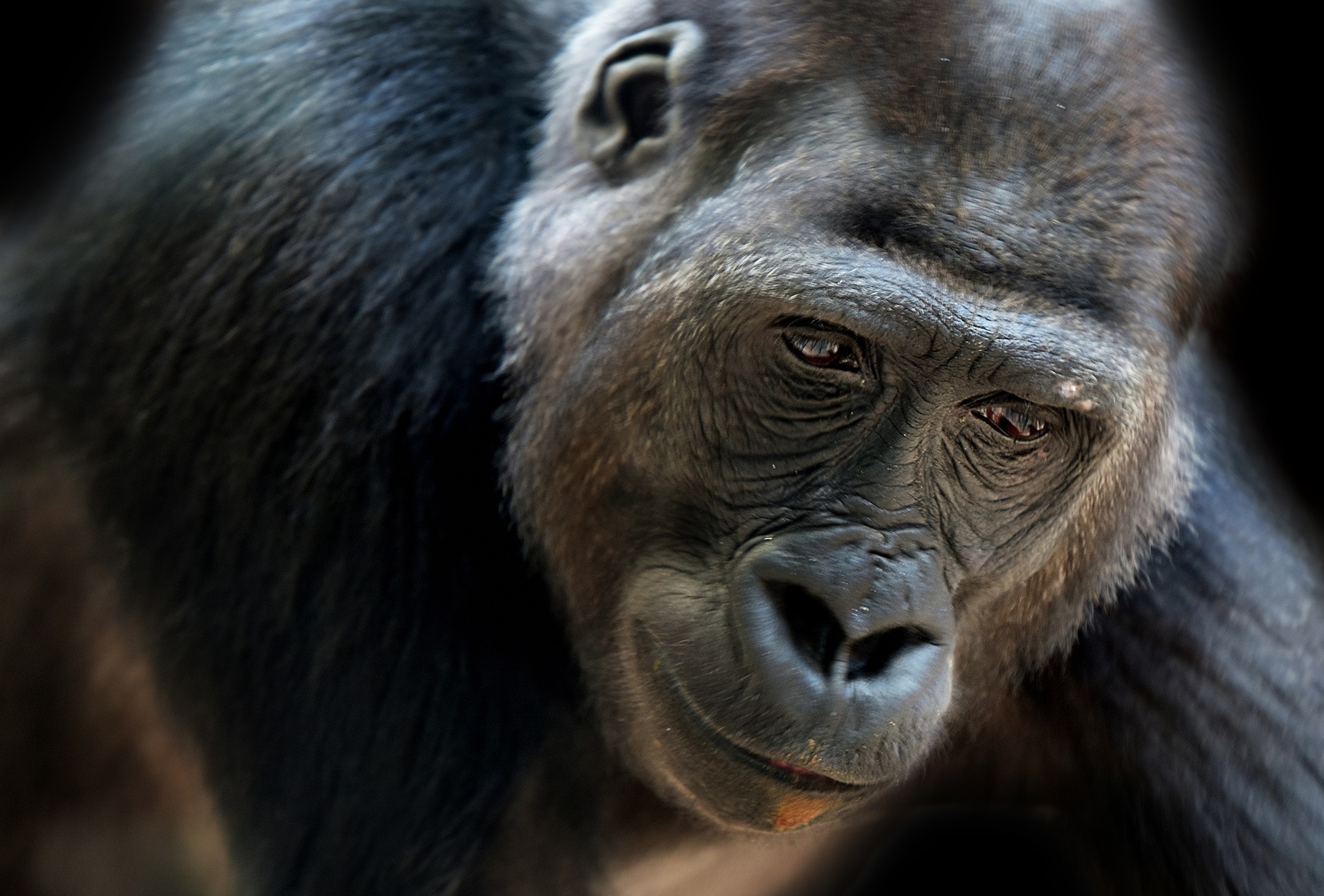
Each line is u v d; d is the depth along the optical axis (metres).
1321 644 9.96
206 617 9.45
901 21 7.88
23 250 10.77
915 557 7.98
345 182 9.38
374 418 9.14
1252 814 9.48
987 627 9.00
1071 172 7.68
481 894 9.42
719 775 8.00
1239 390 13.96
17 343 10.48
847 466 8.09
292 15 9.94
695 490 8.40
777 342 8.03
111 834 13.00
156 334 9.38
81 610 11.75
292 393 9.12
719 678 7.91
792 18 8.23
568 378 8.79
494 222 9.69
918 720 7.64
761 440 8.24
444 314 9.41
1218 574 9.98
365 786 9.45
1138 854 10.13
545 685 9.62
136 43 10.58
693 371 8.25
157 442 9.37
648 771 8.99
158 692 10.12
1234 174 9.12
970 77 7.68
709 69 8.50
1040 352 7.58
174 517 9.39
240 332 9.20
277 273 9.23
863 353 7.90
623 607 8.70
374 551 9.22
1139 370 7.86
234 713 9.54
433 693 9.48
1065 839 11.14
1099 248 7.70
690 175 8.44
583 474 8.76
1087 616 9.45
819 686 7.55
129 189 9.70
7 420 10.74
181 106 9.83
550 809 9.66
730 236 8.07
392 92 9.69
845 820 9.97
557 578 9.16
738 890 11.02
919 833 11.38
